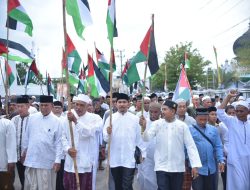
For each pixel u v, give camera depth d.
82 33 6.47
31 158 7.32
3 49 9.44
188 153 6.46
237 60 26.00
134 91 19.11
